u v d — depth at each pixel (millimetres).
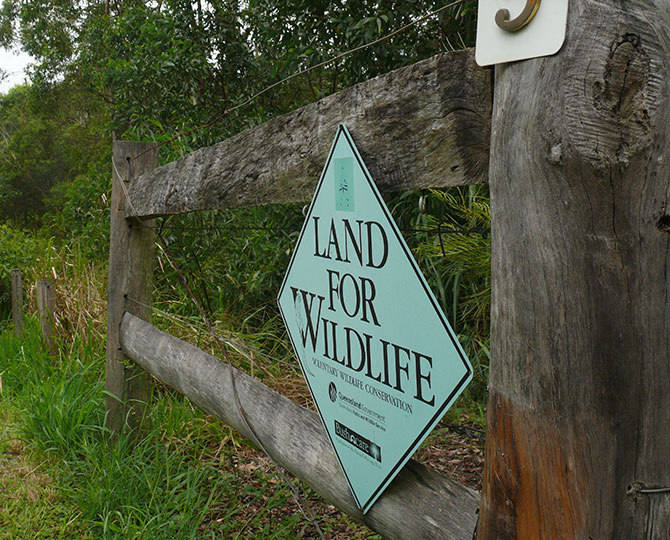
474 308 3549
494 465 898
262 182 1744
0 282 6359
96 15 15242
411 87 1115
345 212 1308
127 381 3104
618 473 755
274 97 7078
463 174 1031
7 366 4289
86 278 4848
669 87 695
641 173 711
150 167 3123
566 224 761
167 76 6879
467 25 3746
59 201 17562
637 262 726
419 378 1123
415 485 1211
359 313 1290
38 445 3029
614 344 741
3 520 2508
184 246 4609
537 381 814
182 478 2742
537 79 772
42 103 17344
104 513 2467
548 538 823
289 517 2467
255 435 1881
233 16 6957
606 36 708
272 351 3891
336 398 1414
